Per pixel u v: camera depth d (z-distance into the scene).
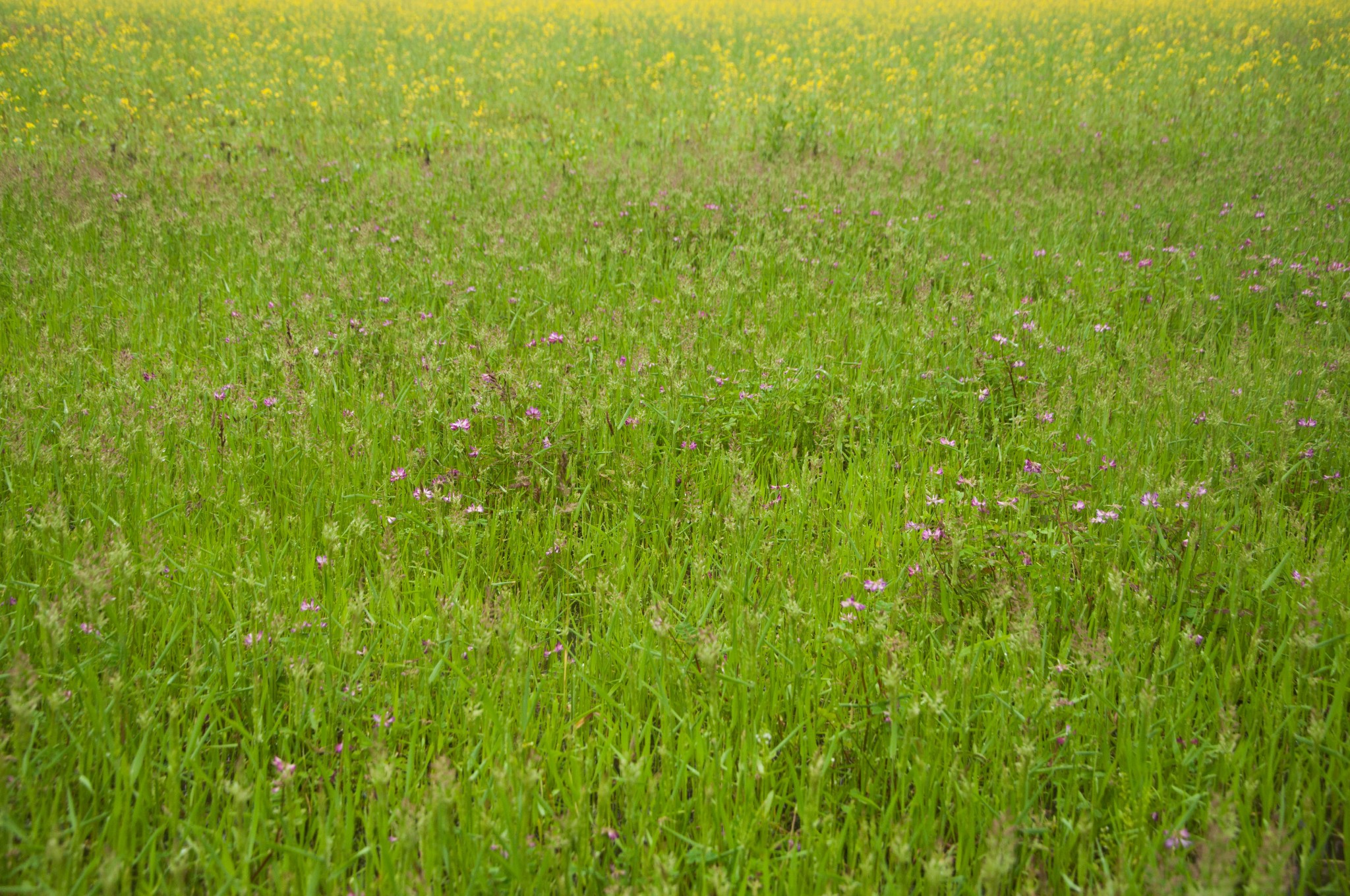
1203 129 12.20
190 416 4.47
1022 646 2.88
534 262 7.02
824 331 5.73
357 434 4.45
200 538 3.70
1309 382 4.98
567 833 2.31
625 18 28.52
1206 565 3.54
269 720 2.84
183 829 2.32
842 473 4.45
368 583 3.36
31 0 27.56
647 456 4.45
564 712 2.95
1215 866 2.02
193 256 7.20
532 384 4.82
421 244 7.12
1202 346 5.65
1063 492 3.87
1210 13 24.81
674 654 3.12
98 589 2.83
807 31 24.83
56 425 4.37
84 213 7.74
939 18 26.98
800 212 8.30
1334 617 3.19
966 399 4.95
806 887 2.32
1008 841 2.08
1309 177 9.20
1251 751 2.70
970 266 7.12
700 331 5.78
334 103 14.73
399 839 2.21
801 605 3.41
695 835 2.53
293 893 2.24
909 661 3.05
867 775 2.73
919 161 10.38
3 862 2.23
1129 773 2.62
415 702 2.84
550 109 14.58
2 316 5.91
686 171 9.55
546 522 3.98
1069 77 16.56
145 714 2.59
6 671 2.85
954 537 3.34
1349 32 20.03
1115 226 8.02
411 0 33.84
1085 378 5.25
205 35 22.22
